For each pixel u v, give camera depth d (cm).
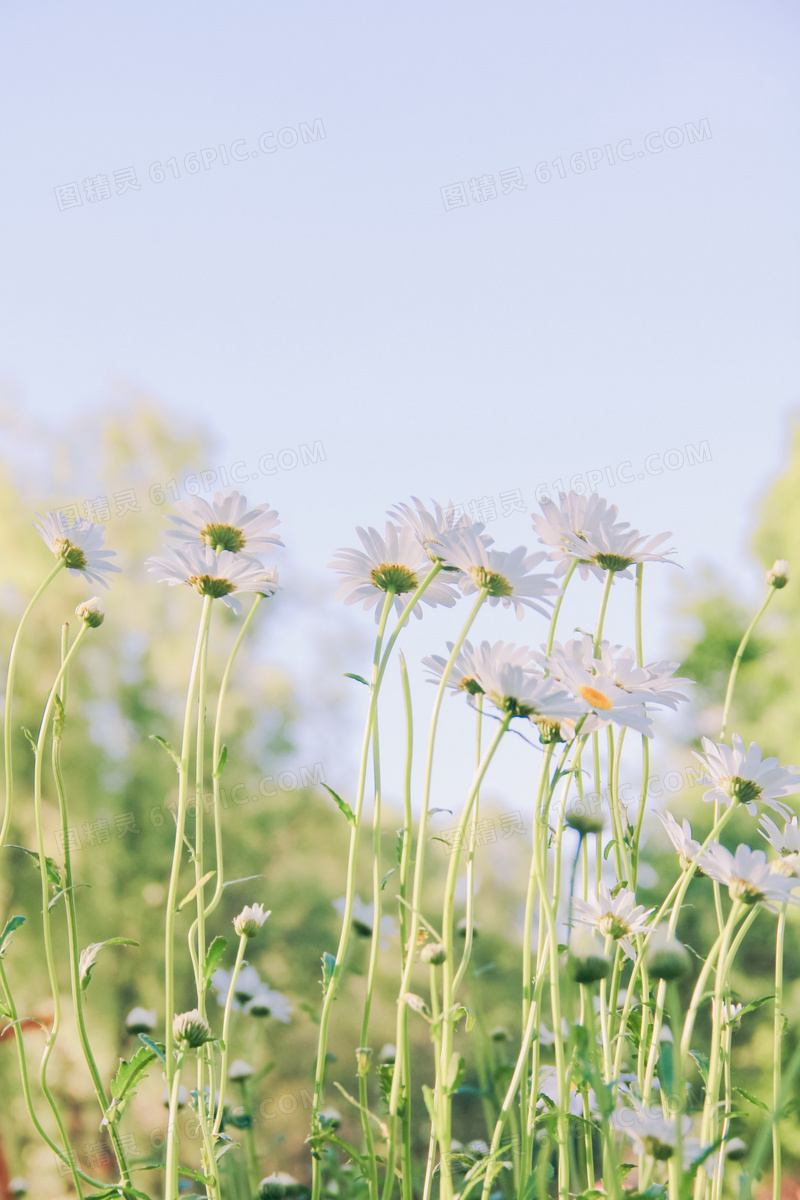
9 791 100
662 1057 93
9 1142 258
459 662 100
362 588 108
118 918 418
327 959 99
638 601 106
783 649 445
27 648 444
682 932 316
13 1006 99
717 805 101
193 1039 97
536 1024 97
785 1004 104
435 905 360
